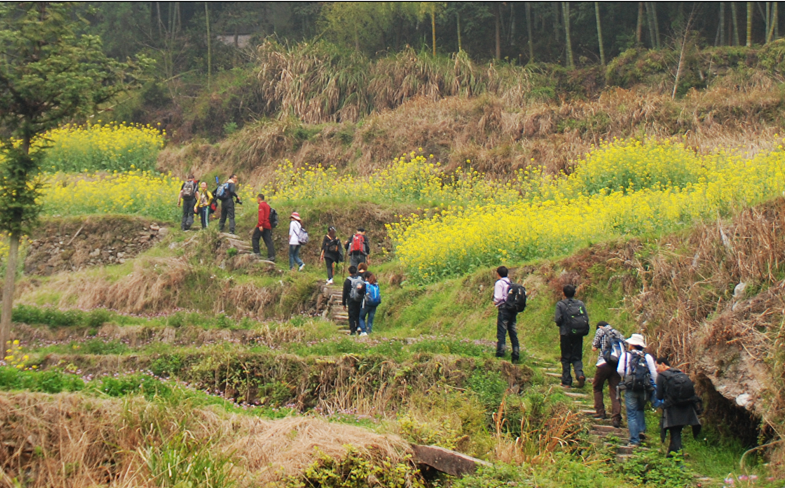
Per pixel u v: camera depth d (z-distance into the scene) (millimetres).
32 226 12023
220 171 25656
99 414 6586
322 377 9812
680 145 19562
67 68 11633
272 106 29438
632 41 31656
